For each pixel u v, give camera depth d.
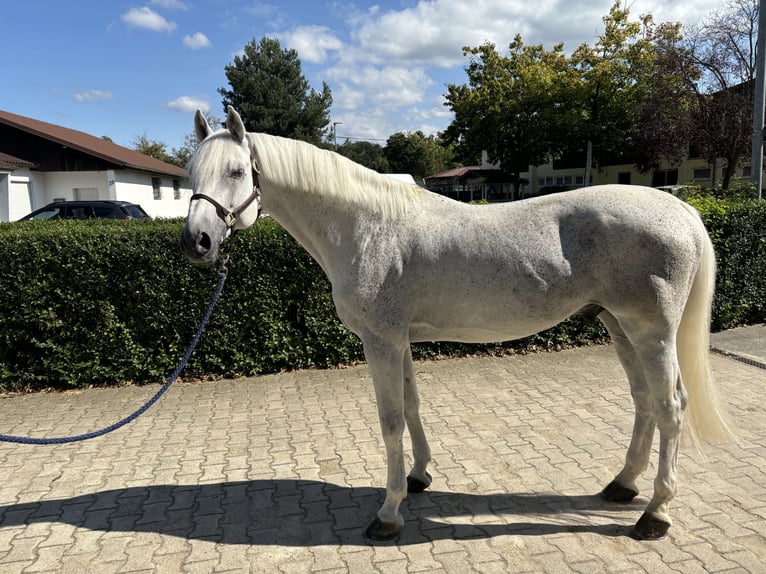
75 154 18.17
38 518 2.71
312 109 32.66
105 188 18.75
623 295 2.18
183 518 2.67
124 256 4.65
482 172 32.78
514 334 2.38
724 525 2.39
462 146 28.55
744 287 5.82
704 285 2.28
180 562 2.31
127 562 2.33
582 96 23.08
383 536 2.40
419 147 60.06
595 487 2.82
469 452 3.28
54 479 3.14
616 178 28.20
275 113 31.58
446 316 2.33
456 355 5.45
